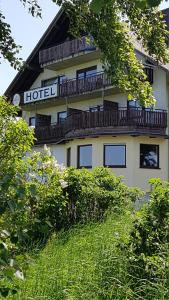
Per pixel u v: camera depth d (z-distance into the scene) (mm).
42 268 5293
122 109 27703
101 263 5215
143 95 9133
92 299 4492
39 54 32938
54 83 32812
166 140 27453
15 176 3166
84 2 8805
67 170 9977
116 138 27125
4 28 9539
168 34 9422
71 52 30281
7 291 3107
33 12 9461
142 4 2305
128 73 8992
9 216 3127
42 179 8102
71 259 5793
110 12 8484
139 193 11266
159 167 27219
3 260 2844
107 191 10398
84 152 28484
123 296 4484
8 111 7707
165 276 4645
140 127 26578
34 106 34156
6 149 7211
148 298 4418
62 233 7824
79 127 28438
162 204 5410
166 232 5305
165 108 27141
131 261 4969
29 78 35344
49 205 8328
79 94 29656
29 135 7453
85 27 8930
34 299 4500
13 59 9742
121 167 26922
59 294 4609
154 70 27234
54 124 32781
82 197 9742
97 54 29203
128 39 8922
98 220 9508
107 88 27984
